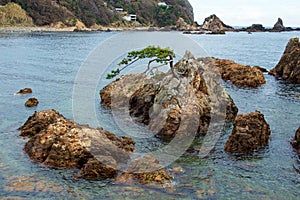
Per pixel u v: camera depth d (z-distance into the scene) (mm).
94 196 13016
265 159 16469
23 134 18797
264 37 134125
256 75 34688
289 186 14125
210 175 14734
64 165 15086
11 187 13438
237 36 138750
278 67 40375
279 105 26922
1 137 18562
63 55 57250
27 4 145875
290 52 39188
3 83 34062
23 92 29719
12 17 135750
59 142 15633
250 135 17453
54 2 156000
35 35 110625
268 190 13773
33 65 46000
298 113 24656
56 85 33156
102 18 165875
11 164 15273
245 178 14633
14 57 54062
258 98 29172
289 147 18000
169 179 14172
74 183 13844
